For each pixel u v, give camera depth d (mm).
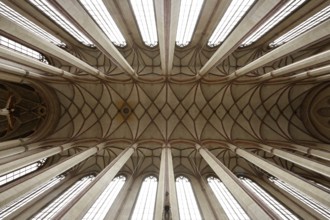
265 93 20406
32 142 18516
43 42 11922
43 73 18391
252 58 20656
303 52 18859
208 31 18750
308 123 20281
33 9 14766
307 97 20109
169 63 17000
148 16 16953
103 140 20062
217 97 20797
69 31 17812
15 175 16781
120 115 21094
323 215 13070
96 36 12688
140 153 20969
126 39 19844
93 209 14898
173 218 10062
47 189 16781
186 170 20625
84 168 20359
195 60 21219
